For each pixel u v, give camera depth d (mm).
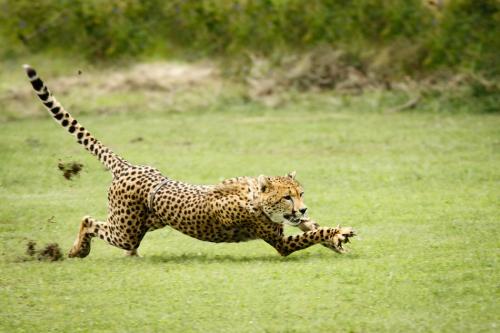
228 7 47125
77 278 17062
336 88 43312
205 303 15281
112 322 14547
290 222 17594
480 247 18625
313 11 45969
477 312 14469
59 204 24359
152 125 38156
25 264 18297
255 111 41188
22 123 39469
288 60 44969
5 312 15156
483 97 40938
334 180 27047
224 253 19188
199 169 29109
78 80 45062
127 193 18328
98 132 36562
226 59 46031
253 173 28391
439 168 28078
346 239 17750
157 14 47781
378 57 44219
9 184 27125
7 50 46812
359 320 14281
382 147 32219
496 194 24109
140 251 19453
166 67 45844
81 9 47531
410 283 16078
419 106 40719
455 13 44438
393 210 22656
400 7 44875
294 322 14312
